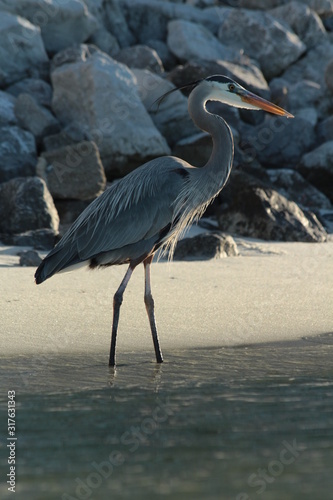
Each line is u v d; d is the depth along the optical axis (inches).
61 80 1052.5
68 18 1195.9
